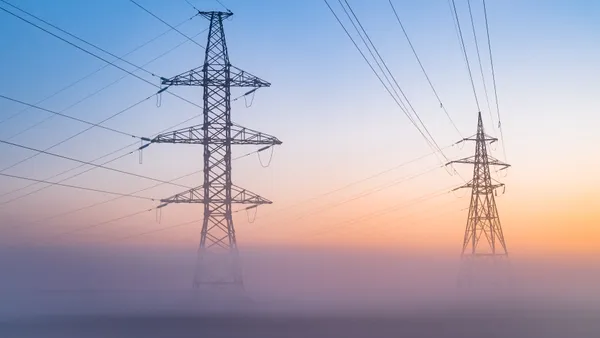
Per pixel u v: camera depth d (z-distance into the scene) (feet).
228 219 208.54
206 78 206.59
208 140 205.77
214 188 207.82
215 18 210.18
